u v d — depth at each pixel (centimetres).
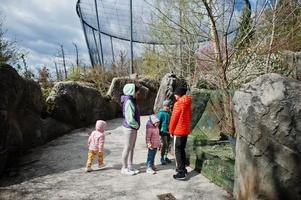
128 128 499
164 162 563
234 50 609
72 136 809
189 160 557
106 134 836
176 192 432
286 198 315
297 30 631
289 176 312
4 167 518
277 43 612
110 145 717
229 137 564
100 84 1374
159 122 550
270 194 325
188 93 695
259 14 595
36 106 712
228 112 585
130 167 511
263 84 356
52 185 459
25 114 656
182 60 826
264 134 331
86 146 702
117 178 488
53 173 513
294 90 333
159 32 825
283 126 317
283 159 316
